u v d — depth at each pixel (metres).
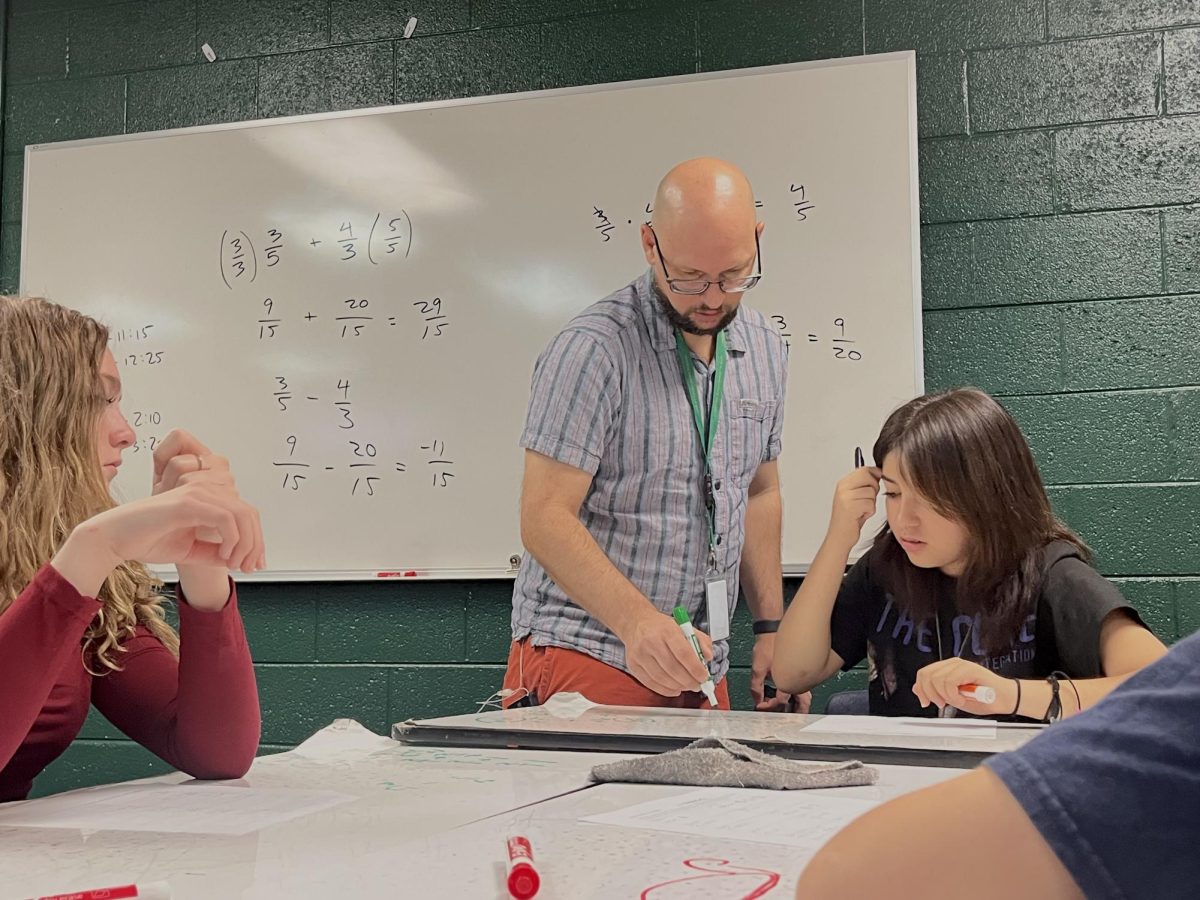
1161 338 2.17
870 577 1.87
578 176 2.45
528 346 2.45
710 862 0.64
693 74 2.40
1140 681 0.39
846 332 2.28
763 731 1.19
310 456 2.55
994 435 1.67
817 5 2.38
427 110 2.54
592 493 1.78
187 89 2.75
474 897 0.57
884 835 0.39
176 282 2.67
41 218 2.77
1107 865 0.36
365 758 1.16
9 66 2.86
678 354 1.81
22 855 0.70
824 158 2.32
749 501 2.01
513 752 1.19
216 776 1.04
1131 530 2.16
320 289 2.58
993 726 1.24
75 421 1.10
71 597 0.87
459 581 2.46
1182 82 2.20
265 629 2.55
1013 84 2.28
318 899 0.57
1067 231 2.23
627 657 1.54
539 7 2.53
